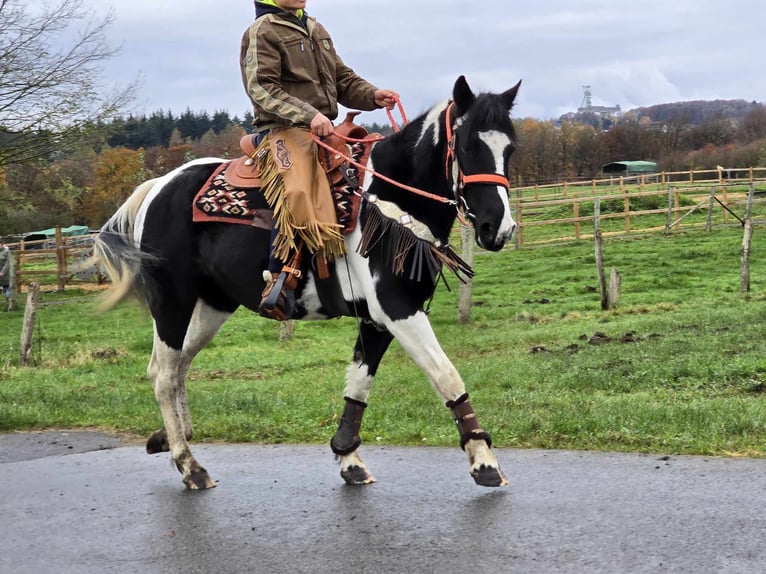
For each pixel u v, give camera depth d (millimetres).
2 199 25359
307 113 5051
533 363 10875
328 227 4988
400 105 5410
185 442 5574
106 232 6117
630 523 4238
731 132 75500
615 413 6762
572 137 69312
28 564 4148
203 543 4336
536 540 4090
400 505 4797
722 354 9828
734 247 26531
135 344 16312
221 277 5621
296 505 4914
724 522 4168
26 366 13312
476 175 4672
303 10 5418
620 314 16250
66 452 6703
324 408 8086
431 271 4895
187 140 91562
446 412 7570
